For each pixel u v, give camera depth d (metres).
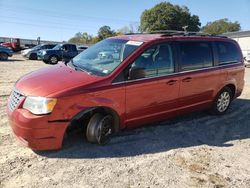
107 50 5.60
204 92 6.41
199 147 5.29
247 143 5.64
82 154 4.67
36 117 4.26
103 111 4.96
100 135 4.94
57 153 4.65
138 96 5.18
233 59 7.14
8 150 4.69
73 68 5.32
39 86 4.53
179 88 5.82
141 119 5.39
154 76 5.40
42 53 23.89
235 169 4.59
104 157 4.64
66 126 4.46
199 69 6.21
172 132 5.90
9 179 3.91
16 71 15.26
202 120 6.77
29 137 4.31
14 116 4.40
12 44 39.12
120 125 5.13
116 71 4.93
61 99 4.36
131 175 4.19
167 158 4.77
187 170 4.44
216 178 4.27
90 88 4.61
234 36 58.66
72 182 3.92
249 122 6.88
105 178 4.07
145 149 5.03
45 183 3.87
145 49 5.29
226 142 5.63
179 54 5.83
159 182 4.07
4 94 8.51
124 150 4.93
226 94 7.12
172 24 69.06
